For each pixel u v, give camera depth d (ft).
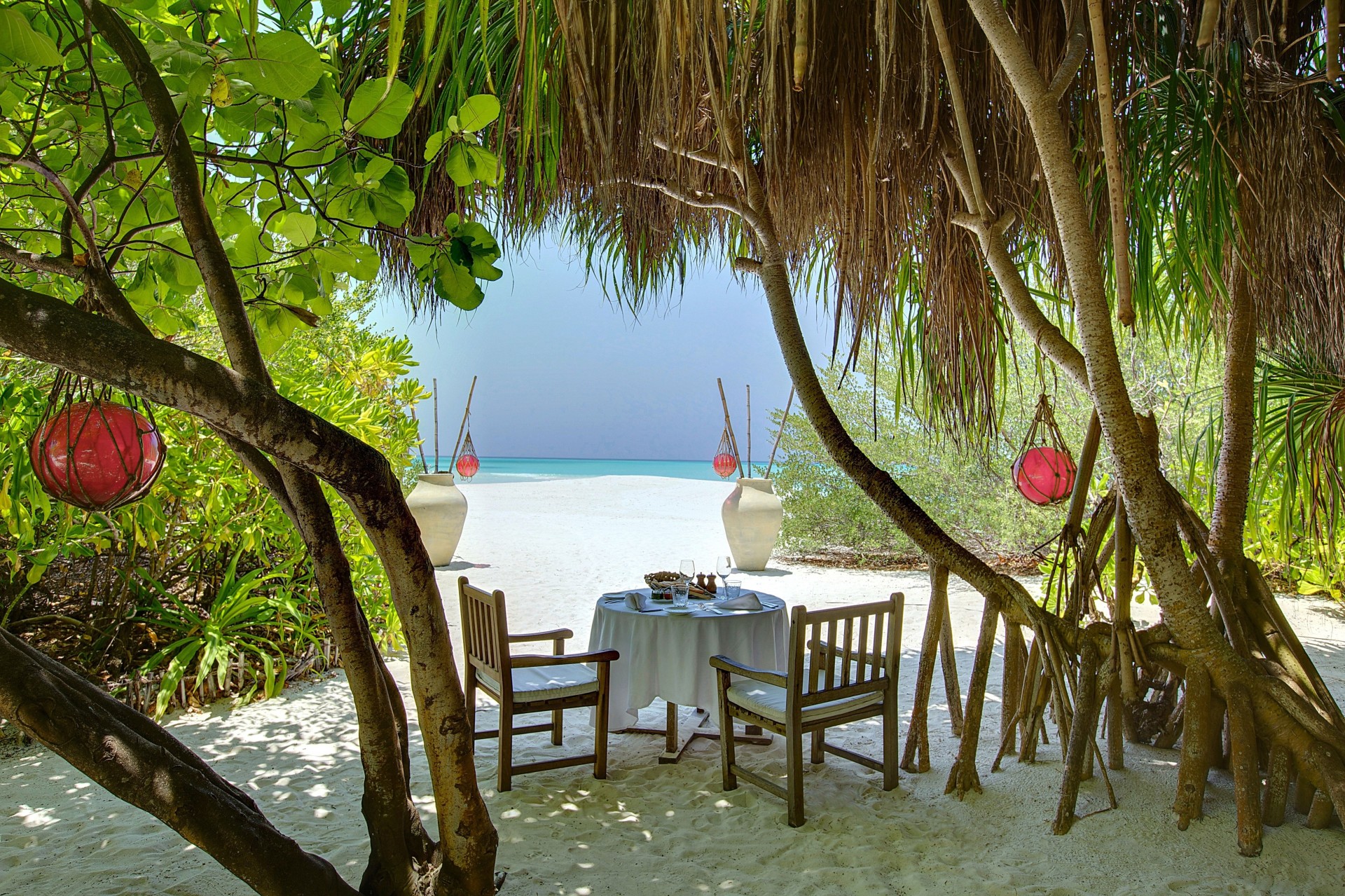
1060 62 7.11
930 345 10.20
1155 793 8.80
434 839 8.49
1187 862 7.61
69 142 6.22
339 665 15.20
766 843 8.56
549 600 21.45
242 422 4.01
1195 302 9.87
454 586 23.54
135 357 3.74
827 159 7.80
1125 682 8.53
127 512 12.62
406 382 21.33
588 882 7.79
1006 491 24.35
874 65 7.25
